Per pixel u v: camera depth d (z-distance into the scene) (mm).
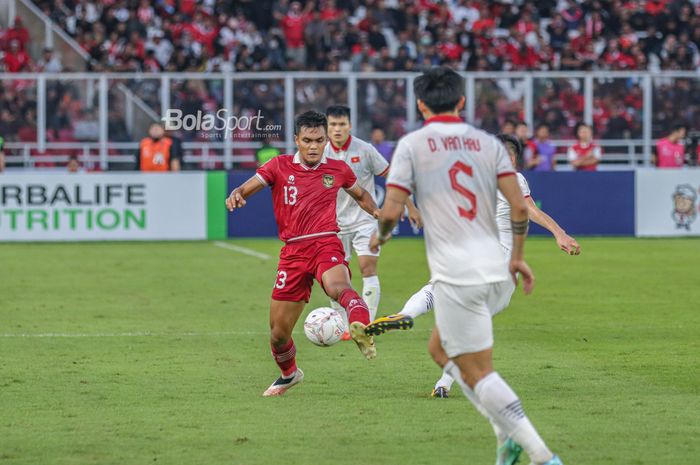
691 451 15812
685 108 57344
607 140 57094
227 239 51875
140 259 43875
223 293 34656
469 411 18453
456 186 14211
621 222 52969
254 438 16625
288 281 19219
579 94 56812
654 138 57312
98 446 16156
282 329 19453
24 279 37875
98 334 26984
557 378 21391
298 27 67250
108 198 50969
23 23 66562
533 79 56406
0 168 53531
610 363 23047
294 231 19188
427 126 14508
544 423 17547
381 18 70312
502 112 56406
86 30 67500
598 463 15211
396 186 14242
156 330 27625
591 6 72062
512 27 70812
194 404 19094
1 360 23438
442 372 22156
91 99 55375
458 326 14180
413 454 15680
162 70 65375
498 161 14391
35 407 18844
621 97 56969
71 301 32875
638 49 68438
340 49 66875
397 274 39188
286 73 54875
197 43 67500
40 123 55500
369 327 16844
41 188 50438
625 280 37594
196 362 23266
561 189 52719
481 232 14320
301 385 20828
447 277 14133
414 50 68250
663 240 51531
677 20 71062
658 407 18719
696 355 24016
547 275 38906
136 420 17844
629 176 52938
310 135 19062
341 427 17328
